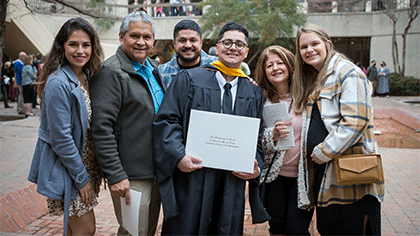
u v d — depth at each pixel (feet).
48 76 6.98
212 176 7.19
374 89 57.26
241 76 7.71
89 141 7.47
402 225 10.93
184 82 7.54
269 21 49.93
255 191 7.73
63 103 6.69
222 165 7.02
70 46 6.87
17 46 53.72
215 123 7.02
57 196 6.78
